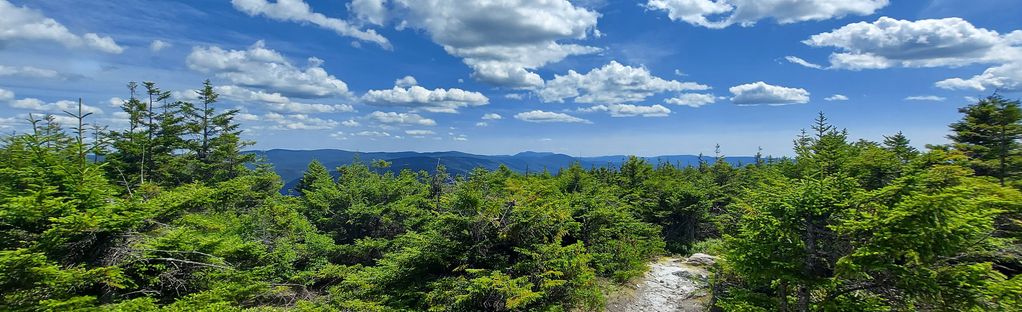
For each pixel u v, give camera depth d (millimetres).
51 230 7762
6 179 9117
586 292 14992
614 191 30797
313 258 18703
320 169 36031
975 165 17203
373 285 14375
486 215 14523
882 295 8812
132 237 9547
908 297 8367
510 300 11781
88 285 8516
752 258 9328
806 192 8977
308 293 15812
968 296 7445
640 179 36281
